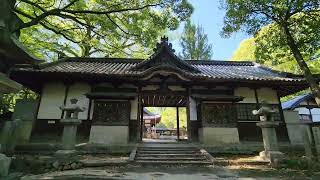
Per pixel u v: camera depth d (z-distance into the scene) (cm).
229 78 1388
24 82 1461
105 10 1226
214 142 1332
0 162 564
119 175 771
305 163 962
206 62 2050
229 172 852
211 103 1409
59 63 1653
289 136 1422
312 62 2053
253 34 1357
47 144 1193
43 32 1759
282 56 1468
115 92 1454
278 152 1039
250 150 1262
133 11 1259
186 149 1209
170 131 2958
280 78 1447
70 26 1435
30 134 1270
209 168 940
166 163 1012
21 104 1344
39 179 699
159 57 1589
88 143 1261
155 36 1288
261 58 1419
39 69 1298
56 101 1409
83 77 1387
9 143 1085
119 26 1296
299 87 1555
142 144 1298
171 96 1559
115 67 1670
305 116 2000
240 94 1517
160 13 1241
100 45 1565
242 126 1430
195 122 1447
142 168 928
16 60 680
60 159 897
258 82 1438
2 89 625
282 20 1262
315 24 1222
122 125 1330
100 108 1359
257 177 764
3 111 1698
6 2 605
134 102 1444
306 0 1152
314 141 1168
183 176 767
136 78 1401
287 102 2183
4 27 564
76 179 705
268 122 1084
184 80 1403
